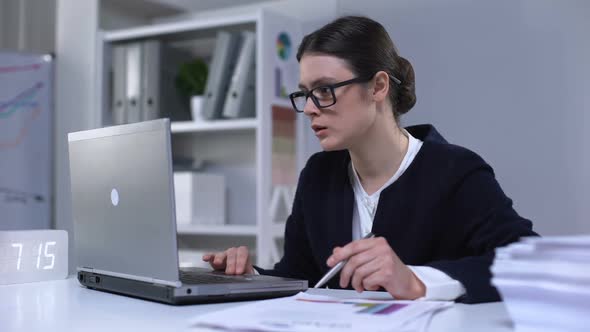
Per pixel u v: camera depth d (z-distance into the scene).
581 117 2.44
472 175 1.39
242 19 2.81
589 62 2.42
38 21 3.71
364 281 1.01
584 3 2.44
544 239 0.77
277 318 0.84
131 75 3.08
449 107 2.68
